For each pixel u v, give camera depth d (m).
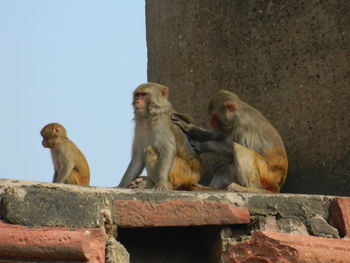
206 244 10.59
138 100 14.89
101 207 9.59
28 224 9.21
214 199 10.00
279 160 14.23
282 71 14.61
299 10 14.41
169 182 14.65
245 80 15.18
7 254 8.84
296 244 9.45
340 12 13.80
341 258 9.53
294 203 10.30
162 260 10.55
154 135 14.69
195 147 14.95
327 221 10.41
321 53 14.02
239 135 14.63
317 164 13.89
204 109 15.72
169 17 16.55
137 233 10.54
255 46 15.06
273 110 14.70
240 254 9.58
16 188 9.32
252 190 13.70
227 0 15.55
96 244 9.12
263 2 14.98
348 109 13.55
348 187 13.39
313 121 14.03
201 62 15.88
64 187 9.52
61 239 8.87
